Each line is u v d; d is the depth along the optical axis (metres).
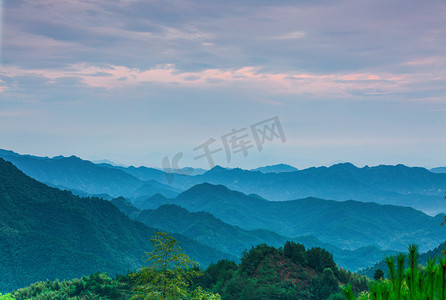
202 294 32.81
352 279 76.25
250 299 72.31
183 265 31.70
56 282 101.94
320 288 73.12
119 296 85.56
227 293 77.06
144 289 30.78
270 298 71.75
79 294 91.94
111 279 99.00
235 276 83.62
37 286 101.75
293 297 71.19
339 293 67.19
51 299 90.19
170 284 30.98
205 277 85.94
